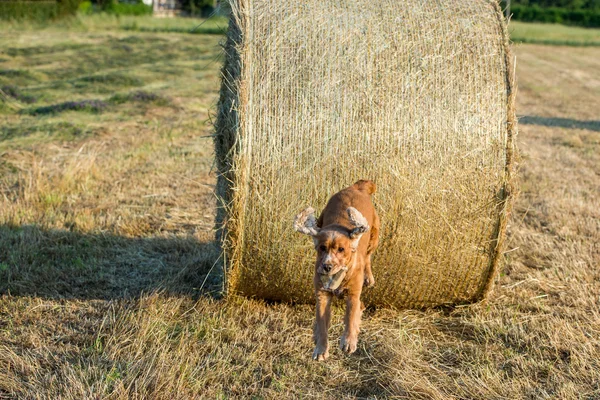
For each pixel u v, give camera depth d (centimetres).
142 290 677
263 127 598
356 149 604
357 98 608
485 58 632
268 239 612
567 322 632
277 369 552
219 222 678
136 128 1460
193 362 545
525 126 1702
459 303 683
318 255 488
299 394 516
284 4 634
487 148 620
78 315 630
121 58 2567
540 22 5566
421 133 612
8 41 2698
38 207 921
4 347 561
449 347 600
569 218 961
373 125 607
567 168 1268
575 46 4231
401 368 552
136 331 593
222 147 636
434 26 642
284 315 645
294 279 634
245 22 614
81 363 541
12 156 1148
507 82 629
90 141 1306
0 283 688
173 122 1541
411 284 649
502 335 620
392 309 681
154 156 1242
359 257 507
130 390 500
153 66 2427
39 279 705
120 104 1695
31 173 1054
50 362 543
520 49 3881
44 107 1591
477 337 616
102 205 953
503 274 762
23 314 627
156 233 858
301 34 619
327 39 621
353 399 512
